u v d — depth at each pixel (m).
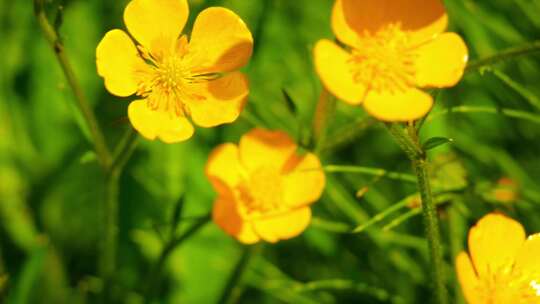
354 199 0.31
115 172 0.27
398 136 0.24
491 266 0.25
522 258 0.25
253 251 0.28
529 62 0.31
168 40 0.25
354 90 0.24
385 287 0.30
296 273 0.31
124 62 0.25
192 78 0.25
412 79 0.24
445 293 0.24
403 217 0.27
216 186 0.27
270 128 0.31
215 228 0.31
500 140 0.31
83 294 0.31
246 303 0.31
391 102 0.24
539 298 0.25
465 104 0.31
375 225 0.30
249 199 0.27
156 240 0.31
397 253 0.30
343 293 0.31
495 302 0.25
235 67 0.25
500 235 0.25
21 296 0.28
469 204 0.30
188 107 0.25
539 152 0.31
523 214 0.30
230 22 0.25
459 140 0.31
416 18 0.24
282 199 0.27
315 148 0.27
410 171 0.31
